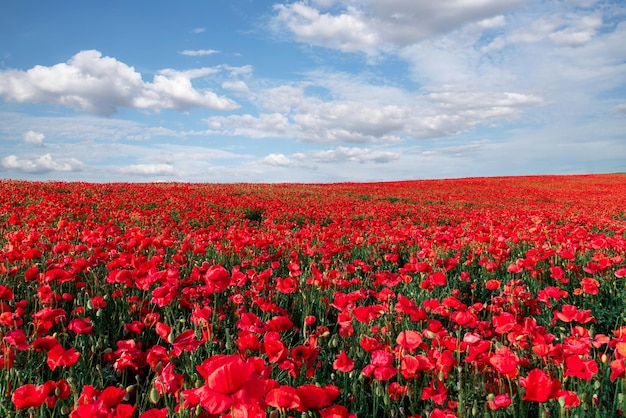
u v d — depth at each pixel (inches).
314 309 211.2
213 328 153.4
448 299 147.2
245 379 66.3
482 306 173.2
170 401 102.2
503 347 111.4
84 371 124.7
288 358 109.1
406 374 109.1
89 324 146.3
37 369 123.9
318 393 79.7
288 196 910.4
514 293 191.8
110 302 190.5
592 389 118.1
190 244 271.3
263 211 639.8
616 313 206.7
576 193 1342.3
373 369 106.3
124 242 255.6
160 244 246.5
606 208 856.9
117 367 110.9
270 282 247.1
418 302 218.1
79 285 180.9
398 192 1212.5
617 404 111.8
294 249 311.9
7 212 404.5
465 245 350.9
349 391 130.6
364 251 341.4
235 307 187.0
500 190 1409.9
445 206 856.3
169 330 116.3
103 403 79.3
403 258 340.8
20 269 207.6
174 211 546.3
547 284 259.8
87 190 774.5
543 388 84.4
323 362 146.3
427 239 345.7
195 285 203.5
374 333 157.6
